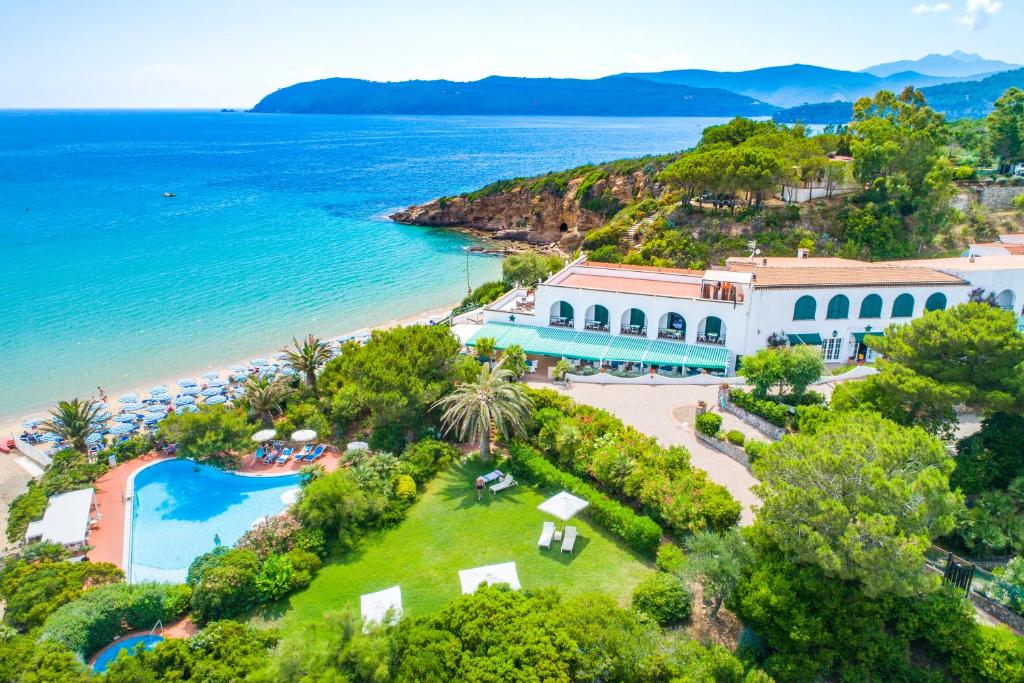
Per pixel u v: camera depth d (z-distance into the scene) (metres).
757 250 84.94
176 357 71.94
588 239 103.44
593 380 55.06
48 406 60.34
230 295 93.88
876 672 25.98
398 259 118.56
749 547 29.44
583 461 40.22
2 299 89.62
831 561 25.83
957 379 38.06
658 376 54.47
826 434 31.20
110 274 102.44
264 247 123.75
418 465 42.12
